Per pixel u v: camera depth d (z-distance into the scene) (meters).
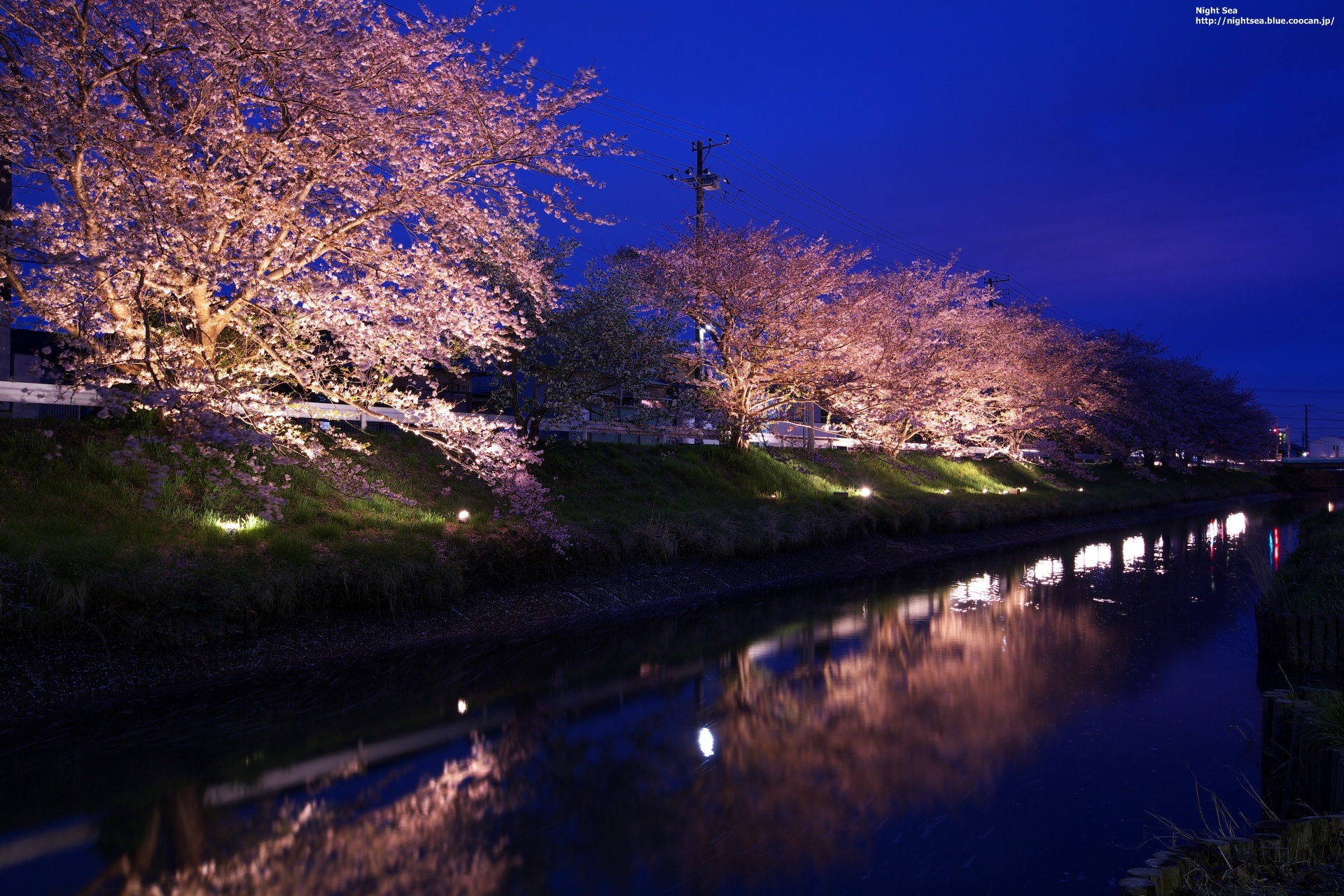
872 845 5.56
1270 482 74.88
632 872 5.18
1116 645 11.88
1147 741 7.68
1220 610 14.84
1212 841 4.44
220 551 10.11
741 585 16.62
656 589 15.09
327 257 12.35
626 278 20.59
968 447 37.59
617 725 8.23
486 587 12.98
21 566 8.46
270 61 10.10
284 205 10.90
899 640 12.16
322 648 10.07
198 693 8.68
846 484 27.86
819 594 16.22
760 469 24.47
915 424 33.25
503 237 12.79
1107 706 8.85
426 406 14.75
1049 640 12.20
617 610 13.87
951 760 7.23
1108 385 47.72
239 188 10.91
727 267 23.05
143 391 10.94
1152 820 5.93
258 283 10.88
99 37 10.04
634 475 20.30
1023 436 41.78
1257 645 11.61
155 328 12.01
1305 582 11.74
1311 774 5.45
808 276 23.56
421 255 12.10
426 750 7.48
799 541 19.64
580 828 5.83
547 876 5.12
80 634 8.57
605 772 6.94
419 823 5.92
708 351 25.23
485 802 6.31
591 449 20.61
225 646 9.44
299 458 13.09
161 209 9.69
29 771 6.73
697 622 13.30
